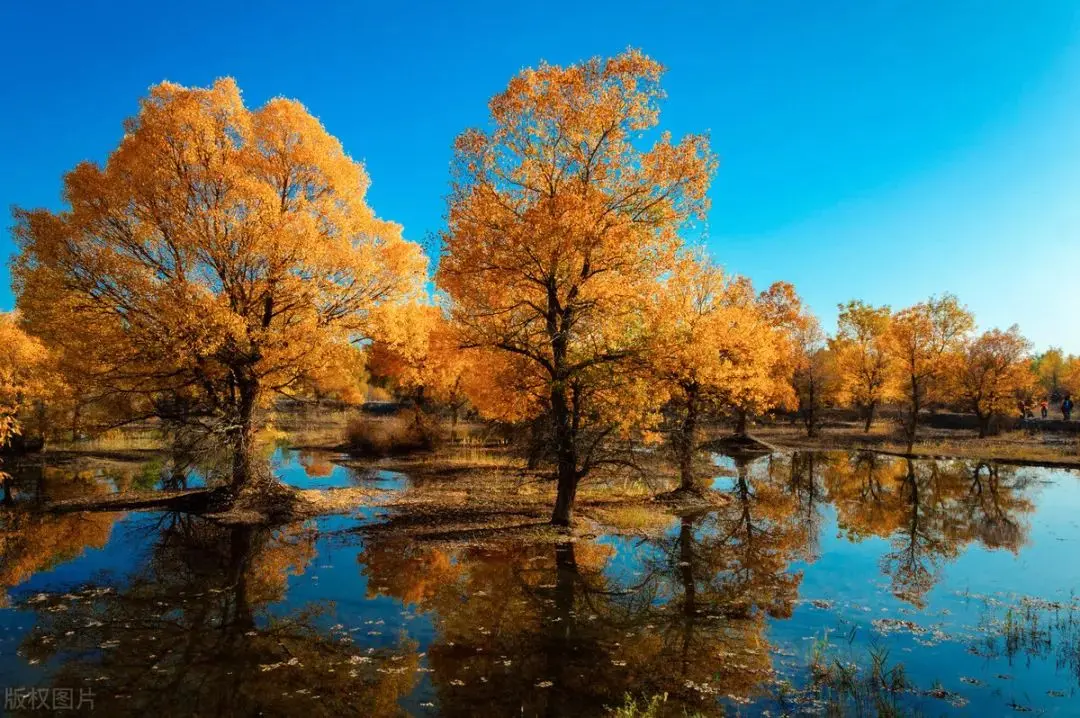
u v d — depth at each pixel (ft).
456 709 20.49
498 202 43.27
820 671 23.67
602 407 47.52
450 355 48.37
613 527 49.37
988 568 39.81
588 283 43.93
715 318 60.70
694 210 43.14
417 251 56.18
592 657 25.07
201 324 44.24
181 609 30.40
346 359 54.95
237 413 52.85
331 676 23.04
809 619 29.94
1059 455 104.99
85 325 46.19
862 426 162.20
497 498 59.62
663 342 43.80
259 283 48.60
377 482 69.87
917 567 40.01
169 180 46.39
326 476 74.64
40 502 57.31
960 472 91.61
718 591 34.50
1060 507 63.82
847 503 65.77
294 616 29.53
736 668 24.08
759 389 65.10
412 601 31.78
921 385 127.95
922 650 26.03
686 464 65.62
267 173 50.55
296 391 61.67
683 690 22.11
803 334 146.41
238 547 42.22
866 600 33.01
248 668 23.66
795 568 39.68
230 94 50.06
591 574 37.04
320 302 51.26
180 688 21.93
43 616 29.27
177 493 60.95
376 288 54.85
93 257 44.75
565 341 45.11
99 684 22.24
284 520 49.90
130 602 31.40
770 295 136.67
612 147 43.50
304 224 48.11
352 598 32.14
